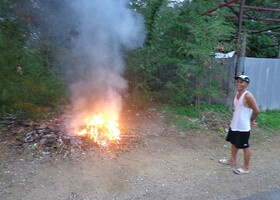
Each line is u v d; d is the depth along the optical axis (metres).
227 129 5.55
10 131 4.39
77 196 2.86
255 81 6.91
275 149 4.76
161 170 3.60
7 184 2.95
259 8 6.64
